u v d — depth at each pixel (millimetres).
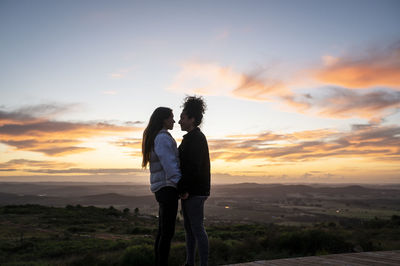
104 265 10938
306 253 12766
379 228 28766
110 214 46656
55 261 13117
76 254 15156
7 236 23250
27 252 16469
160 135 2756
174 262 9695
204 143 2844
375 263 3305
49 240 21641
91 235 25750
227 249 13023
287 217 136750
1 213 39250
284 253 12789
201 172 2756
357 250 13086
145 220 45500
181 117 2979
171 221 2715
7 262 13453
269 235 14656
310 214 155375
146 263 10023
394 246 14781
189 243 3057
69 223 33969
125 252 10492
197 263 10250
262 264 3201
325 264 3240
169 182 2699
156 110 2936
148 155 2857
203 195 2781
